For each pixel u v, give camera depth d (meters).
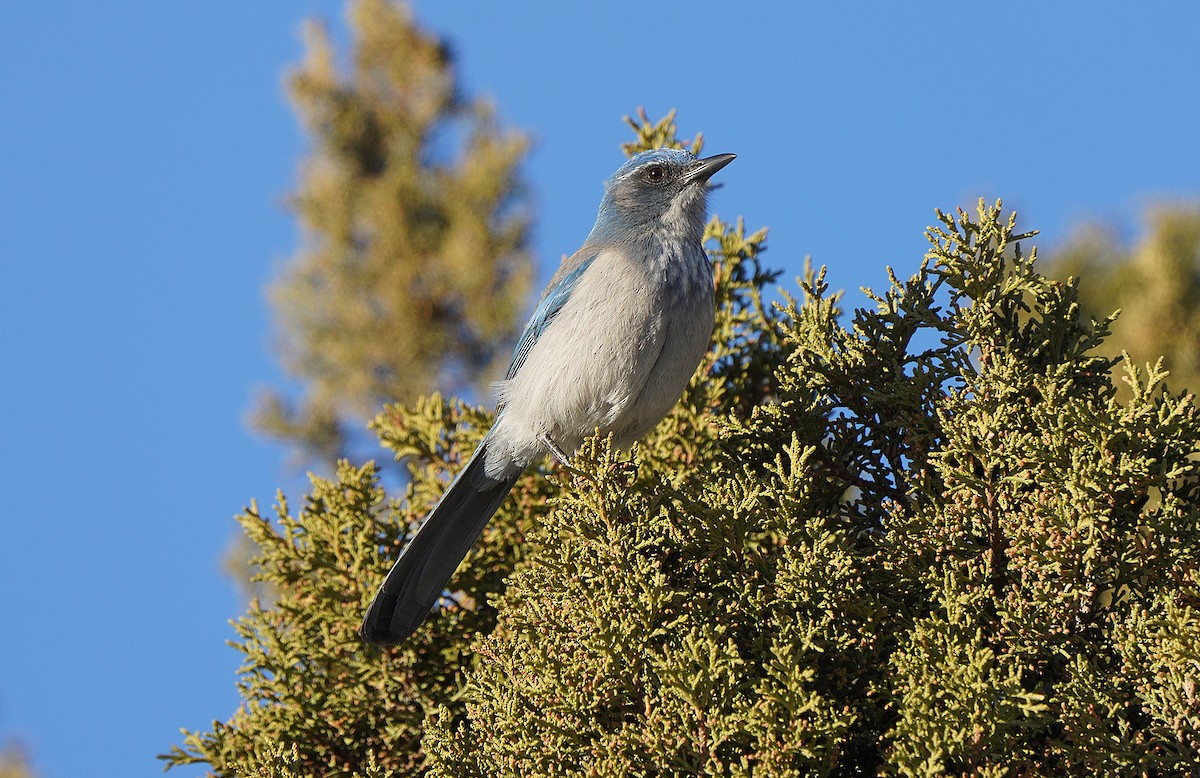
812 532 9.54
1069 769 8.66
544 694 9.43
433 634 12.57
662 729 8.87
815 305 11.11
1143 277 16.81
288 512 12.93
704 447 13.54
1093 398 10.17
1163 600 8.83
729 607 9.37
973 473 9.95
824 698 9.04
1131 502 9.32
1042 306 10.59
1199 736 8.40
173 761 11.72
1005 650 9.30
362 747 12.08
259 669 12.19
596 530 9.80
